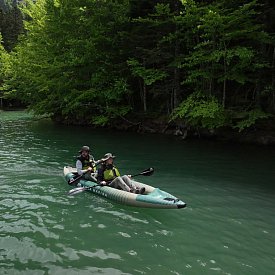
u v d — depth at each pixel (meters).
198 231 5.87
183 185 8.73
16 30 51.72
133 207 7.03
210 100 14.48
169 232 5.81
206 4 15.13
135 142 15.63
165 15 16.28
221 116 13.80
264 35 12.96
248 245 5.35
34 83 23.47
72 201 7.39
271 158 11.90
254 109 14.17
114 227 6.00
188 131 16.66
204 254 5.04
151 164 11.13
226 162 11.35
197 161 11.54
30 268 4.58
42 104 22.89
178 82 17.00
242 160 11.64
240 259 4.90
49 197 7.65
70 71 20.23
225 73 14.12
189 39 15.90
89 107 21.02
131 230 5.89
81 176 8.30
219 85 16.67
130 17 18.00
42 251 5.06
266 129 14.62
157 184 8.84
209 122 14.19
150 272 4.50
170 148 14.03
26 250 5.09
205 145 14.70
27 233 5.69
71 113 23.50
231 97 16.03
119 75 19.69
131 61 17.19
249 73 15.14
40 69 21.92
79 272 4.48
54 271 4.50
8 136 18.19
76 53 19.98
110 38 19.20
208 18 13.07
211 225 6.14
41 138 17.34
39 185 8.62
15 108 45.06
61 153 13.12
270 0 14.14
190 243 5.40
